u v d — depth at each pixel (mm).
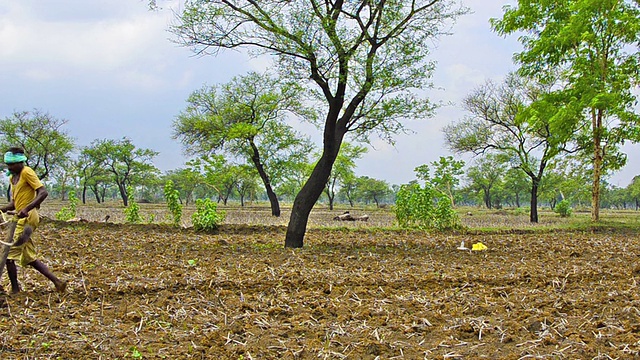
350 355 5375
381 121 14336
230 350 5445
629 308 6906
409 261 11266
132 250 12242
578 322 6418
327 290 8148
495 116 31531
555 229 21203
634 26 22125
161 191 101000
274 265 10391
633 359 5133
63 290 7559
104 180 69625
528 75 25078
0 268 6875
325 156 13648
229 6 12938
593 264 11109
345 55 13094
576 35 22297
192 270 9586
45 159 50094
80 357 5227
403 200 20781
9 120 48375
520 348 5543
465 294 7922
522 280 9203
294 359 5254
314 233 18359
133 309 6887
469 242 14461
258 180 63562
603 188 59438
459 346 5641
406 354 5391
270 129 34188
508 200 106875
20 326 6027
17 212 7234
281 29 12773
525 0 23500
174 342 5723
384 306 7203
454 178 34875
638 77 23688
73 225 18078
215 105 34469
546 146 30016
